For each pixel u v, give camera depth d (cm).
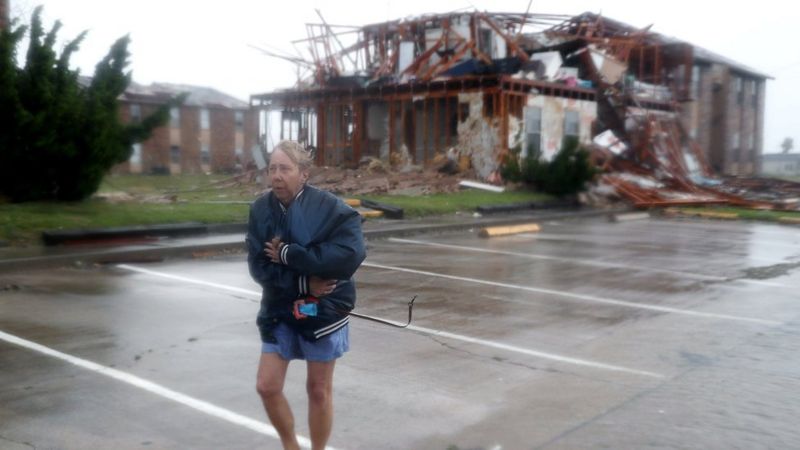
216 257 1234
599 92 3153
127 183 3269
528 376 598
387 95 2955
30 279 987
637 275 1148
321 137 3250
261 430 467
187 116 5322
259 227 365
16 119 1388
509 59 2723
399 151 2973
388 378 583
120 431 459
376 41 3403
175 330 721
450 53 2964
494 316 829
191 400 520
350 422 484
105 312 793
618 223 2138
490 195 2342
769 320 828
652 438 464
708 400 542
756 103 4872
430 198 2200
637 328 780
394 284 1028
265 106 3456
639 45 3444
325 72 3297
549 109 2855
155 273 1058
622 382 585
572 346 700
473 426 482
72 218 1350
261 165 3200
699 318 836
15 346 652
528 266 1227
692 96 3831
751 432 477
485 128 2698
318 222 356
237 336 702
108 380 561
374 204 1938
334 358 381
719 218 2331
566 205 2458
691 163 3422
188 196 2362
